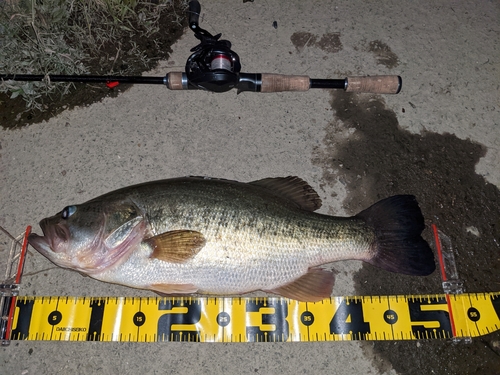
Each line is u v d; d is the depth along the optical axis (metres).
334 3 0.65
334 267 0.51
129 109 0.57
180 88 0.53
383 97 0.59
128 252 0.43
